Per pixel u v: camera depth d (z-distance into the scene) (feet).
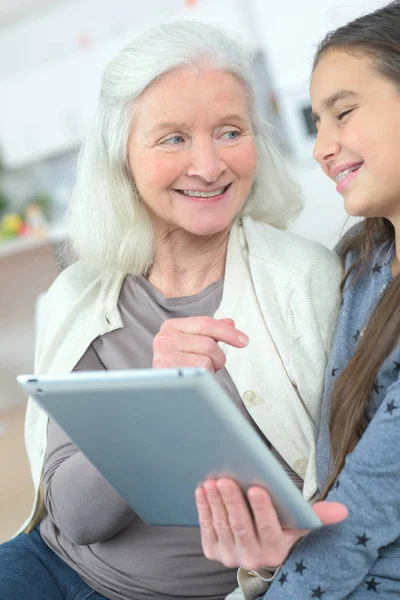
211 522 3.60
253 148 5.01
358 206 4.33
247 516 3.49
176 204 4.99
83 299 5.37
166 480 3.61
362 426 4.23
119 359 5.14
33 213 19.22
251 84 5.16
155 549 4.78
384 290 4.42
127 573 4.80
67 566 5.13
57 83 19.71
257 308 4.97
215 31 5.00
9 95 20.08
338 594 3.70
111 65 5.04
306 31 16.14
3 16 19.12
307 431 4.69
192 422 3.13
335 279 5.02
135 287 5.37
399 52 4.21
